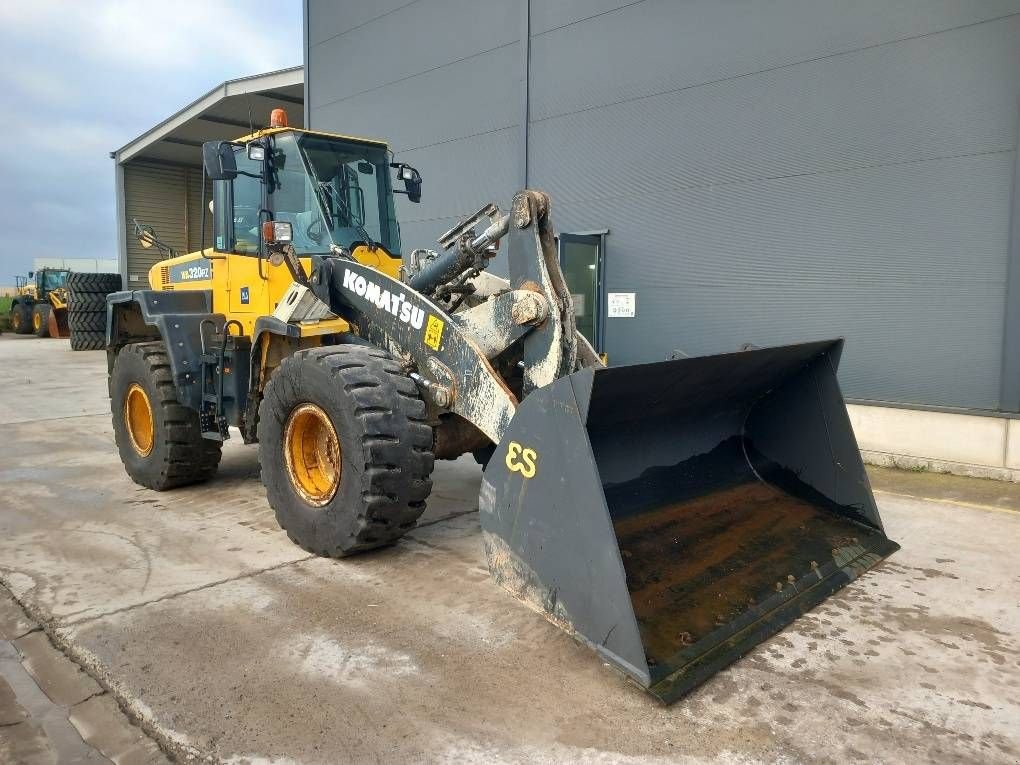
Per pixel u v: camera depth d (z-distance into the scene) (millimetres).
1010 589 3545
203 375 5090
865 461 6457
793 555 3596
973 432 5910
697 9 7355
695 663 2662
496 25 9172
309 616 3217
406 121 10430
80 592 3480
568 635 2979
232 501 5164
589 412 3146
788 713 2479
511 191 9180
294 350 4734
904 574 3723
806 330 6863
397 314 4027
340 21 11289
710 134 7367
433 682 2664
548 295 3438
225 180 4953
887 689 2641
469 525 4570
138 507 5004
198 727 2391
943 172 5980
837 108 6516
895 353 6340
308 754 2246
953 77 5879
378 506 3580
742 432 4391
